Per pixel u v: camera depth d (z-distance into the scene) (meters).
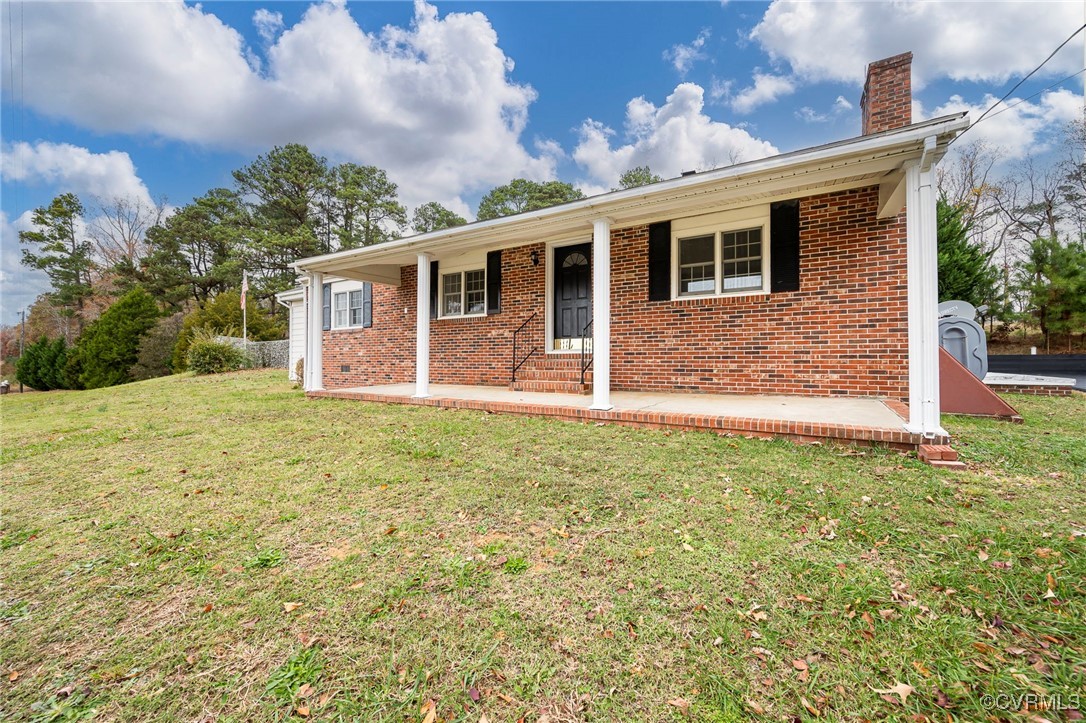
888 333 5.99
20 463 4.50
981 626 1.78
